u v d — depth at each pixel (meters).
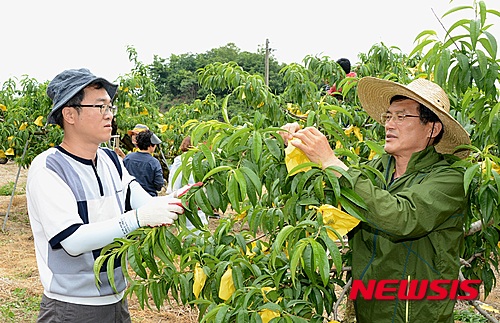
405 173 1.99
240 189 1.64
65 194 2.10
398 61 4.25
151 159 5.97
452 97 2.59
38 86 8.20
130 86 8.52
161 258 1.90
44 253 2.19
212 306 2.06
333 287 2.07
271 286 1.99
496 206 2.07
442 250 1.92
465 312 4.75
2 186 13.75
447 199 1.82
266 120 3.54
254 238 2.29
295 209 1.79
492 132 2.13
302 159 1.80
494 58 1.87
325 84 4.36
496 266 2.71
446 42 1.97
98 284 2.00
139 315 4.70
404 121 1.98
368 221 1.74
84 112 2.16
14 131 7.90
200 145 1.76
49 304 2.21
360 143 3.09
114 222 1.93
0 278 5.63
